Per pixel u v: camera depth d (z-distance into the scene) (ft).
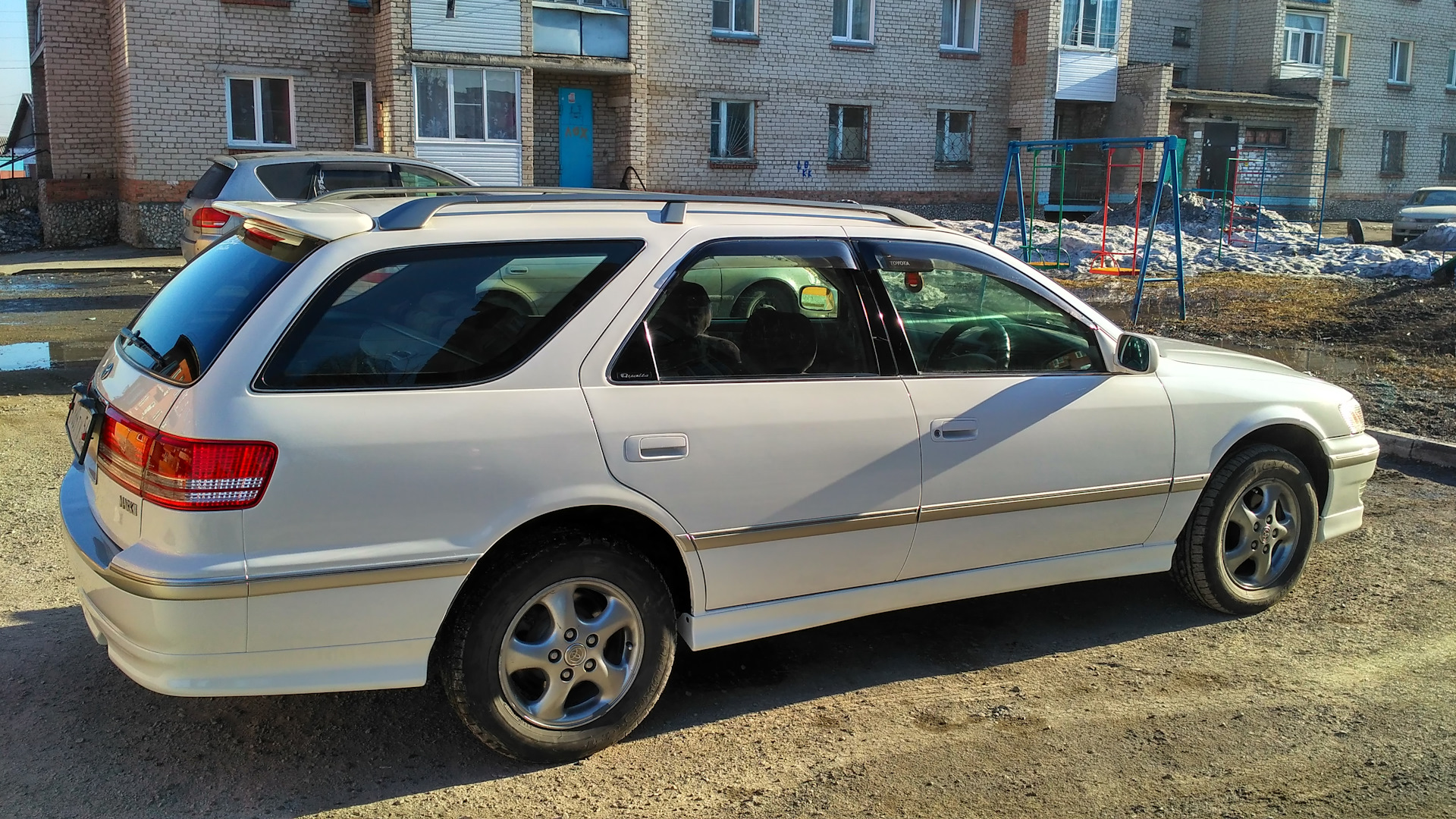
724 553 11.55
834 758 11.31
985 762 11.25
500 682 10.55
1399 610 15.40
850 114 90.48
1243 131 106.52
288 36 68.64
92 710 11.99
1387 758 11.40
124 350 11.55
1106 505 13.84
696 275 11.81
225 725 11.76
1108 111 99.76
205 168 67.51
